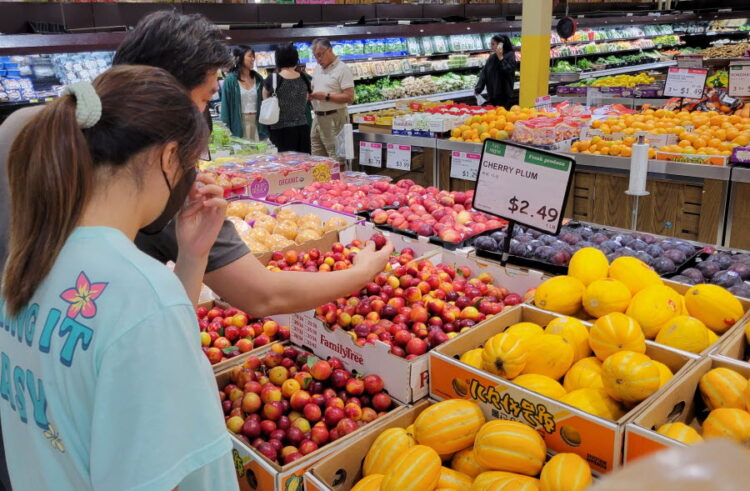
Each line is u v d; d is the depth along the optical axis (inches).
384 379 76.5
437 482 56.8
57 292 35.8
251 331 91.0
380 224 128.7
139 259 36.4
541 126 191.0
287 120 262.8
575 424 57.1
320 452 65.7
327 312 85.1
